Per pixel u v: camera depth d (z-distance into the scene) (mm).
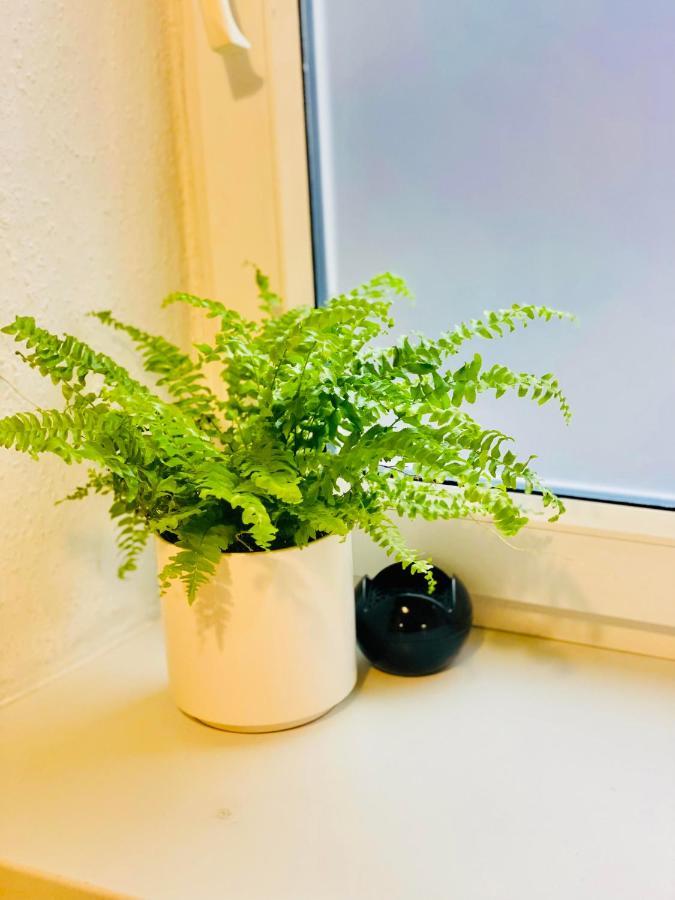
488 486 668
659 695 768
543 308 660
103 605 855
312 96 839
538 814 622
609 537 789
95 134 778
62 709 767
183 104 878
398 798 641
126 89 810
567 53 735
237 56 832
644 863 573
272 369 650
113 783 667
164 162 871
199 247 917
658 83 710
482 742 707
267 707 706
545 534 817
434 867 572
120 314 833
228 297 912
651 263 750
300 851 591
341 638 728
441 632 772
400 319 872
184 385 769
